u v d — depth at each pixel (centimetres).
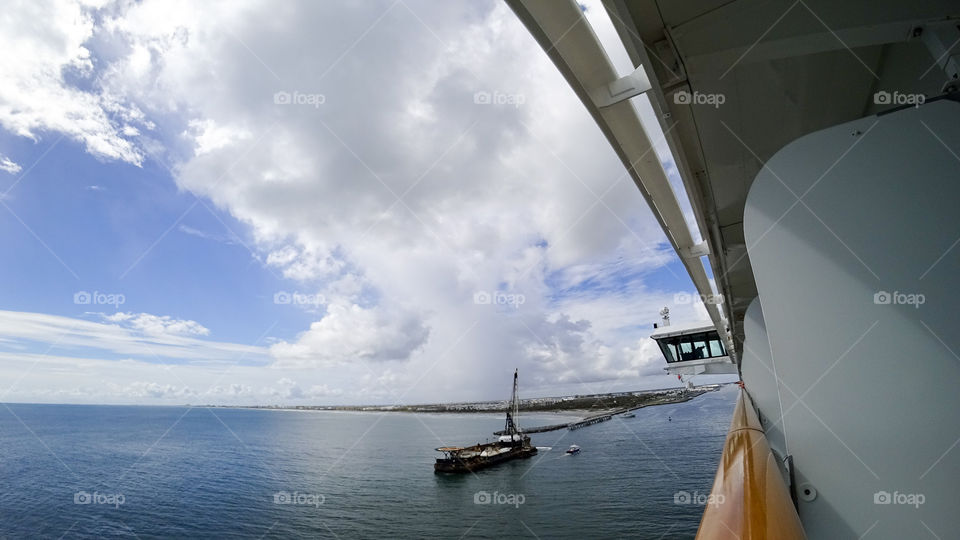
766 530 105
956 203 182
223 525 4447
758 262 212
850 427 182
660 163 637
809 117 462
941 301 177
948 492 165
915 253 184
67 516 4681
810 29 316
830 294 195
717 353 2947
